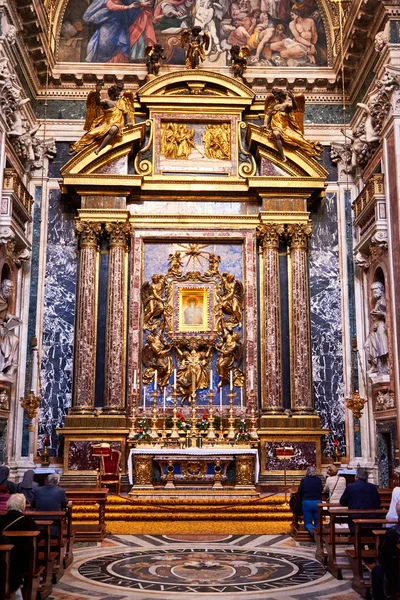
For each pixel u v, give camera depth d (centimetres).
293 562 910
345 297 1631
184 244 1634
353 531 829
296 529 1094
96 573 841
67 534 908
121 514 1229
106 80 1722
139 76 1717
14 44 1452
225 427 1519
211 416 1450
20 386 1555
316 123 1719
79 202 1641
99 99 1599
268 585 778
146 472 1349
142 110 1698
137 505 1267
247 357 1567
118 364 1527
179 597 721
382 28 1413
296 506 1079
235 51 1709
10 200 1359
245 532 1156
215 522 1223
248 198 1641
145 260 1627
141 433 1429
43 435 1548
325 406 1589
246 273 1606
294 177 1602
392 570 598
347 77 1691
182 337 1575
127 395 1552
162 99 1662
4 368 1398
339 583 789
